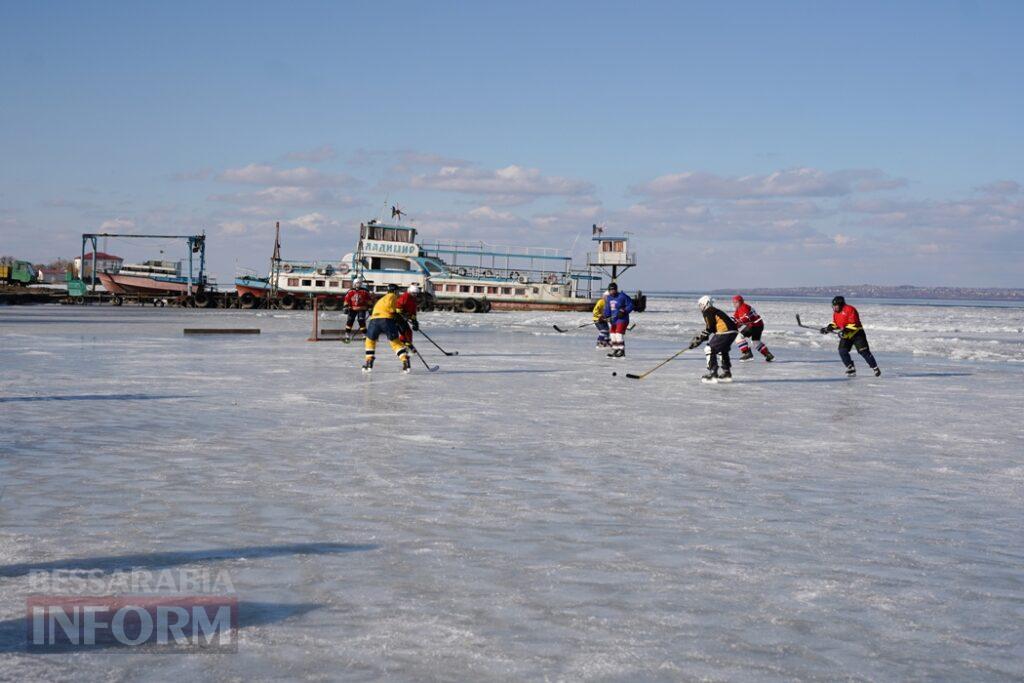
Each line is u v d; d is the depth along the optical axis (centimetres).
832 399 1356
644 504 616
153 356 2005
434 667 327
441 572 448
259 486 654
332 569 448
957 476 738
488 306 6850
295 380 1514
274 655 336
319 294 6788
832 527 558
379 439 893
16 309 5747
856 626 380
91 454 784
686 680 320
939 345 3130
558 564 466
